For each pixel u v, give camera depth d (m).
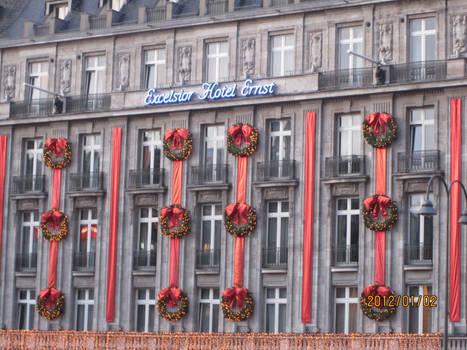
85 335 116.69
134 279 119.12
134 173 120.44
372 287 106.38
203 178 116.62
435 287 104.62
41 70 130.00
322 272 109.81
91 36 125.75
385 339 102.12
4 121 128.38
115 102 122.31
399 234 106.94
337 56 113.19
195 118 118.25
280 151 114.12
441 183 105.44
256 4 118.56
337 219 110.75
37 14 136.38
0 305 125.88
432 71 107.94
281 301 112.38
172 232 116.31
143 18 123.81
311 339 105.38
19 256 126.25
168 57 121.44
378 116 108.25
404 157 107.50
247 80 115.06
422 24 110.00
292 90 113.06
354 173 109.62
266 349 107.25
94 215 123.00
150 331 118.06
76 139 124.81
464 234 104.12
